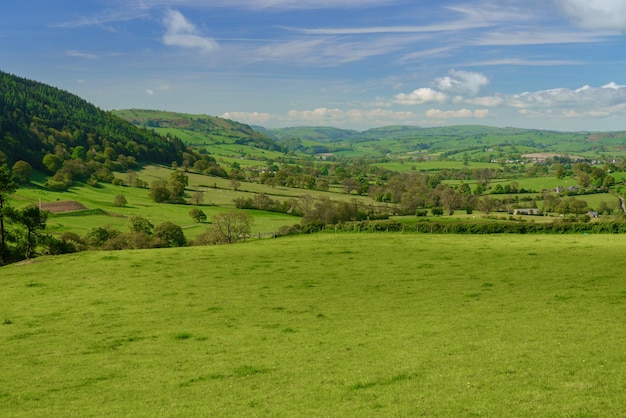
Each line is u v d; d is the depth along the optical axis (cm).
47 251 8238
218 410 2109
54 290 5341
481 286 4741
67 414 2194
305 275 5628
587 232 8525
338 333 3388
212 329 3675
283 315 4019
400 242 7825
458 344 2925
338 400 2139
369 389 2255
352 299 4472
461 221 10325
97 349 3288
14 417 2191
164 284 5422
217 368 2761
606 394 1955
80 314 4306
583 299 3947
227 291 5000
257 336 3425
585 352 2564
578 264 5478
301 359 2836
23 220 7688
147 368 2845
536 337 2959
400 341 3092
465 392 2103
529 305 3888
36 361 3075
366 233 9606
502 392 2066
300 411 2031
